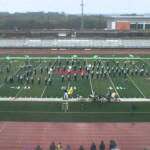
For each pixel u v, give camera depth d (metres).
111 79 32.03
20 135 18.31
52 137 18.03
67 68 37.84
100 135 18.31
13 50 57.25
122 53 52.84
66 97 24.55
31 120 20.61
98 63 40.69
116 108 22.89
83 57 47.66
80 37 69.19
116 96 24.95
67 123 20.11
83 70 36.66
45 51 55.72
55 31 70.56
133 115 21.50
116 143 17.28
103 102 24.25
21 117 21.14
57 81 31.19
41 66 39.31
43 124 19.94
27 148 16.62
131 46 60.97
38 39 65.62
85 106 23.31
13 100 24.80
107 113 21.88
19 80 31.16
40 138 17.91
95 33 69.50
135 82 30.80
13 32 69.94
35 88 28.53
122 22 80.75
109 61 43.34
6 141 17.53
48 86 29.25
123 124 19.95
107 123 20.09
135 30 70.06
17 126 19.62
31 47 60.22
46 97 25.62
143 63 41.84
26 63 40.25
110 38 67.19
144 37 68.19
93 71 34.41
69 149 15.77
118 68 36.84
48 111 22.30
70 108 22.89
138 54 51.44
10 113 21.88
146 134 18.52
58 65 39.75
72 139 17.75
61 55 50.16
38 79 30.05
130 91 27.45
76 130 19.03
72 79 32.09
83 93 26.78
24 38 67.31
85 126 19.62
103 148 15.96
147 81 31.22
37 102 24.30
